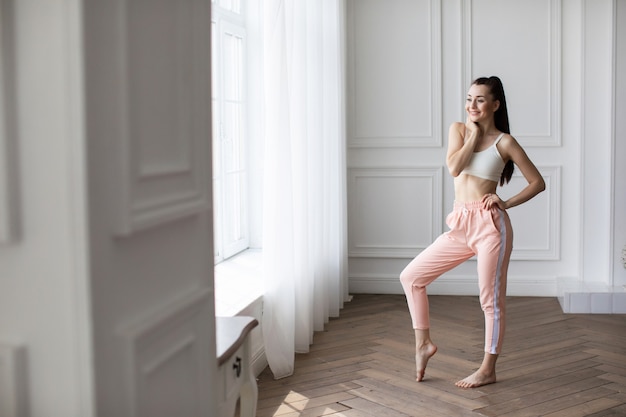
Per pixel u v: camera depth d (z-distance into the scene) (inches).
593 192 241.8
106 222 51.5
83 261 49.4
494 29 246.1
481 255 158.2
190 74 65.1
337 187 221.5
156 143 58.5
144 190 56.3
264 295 165.0
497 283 158.9
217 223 200.1
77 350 50.1
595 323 215.6
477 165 158.9
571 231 247.6
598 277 243.3
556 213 247.0
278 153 163.3
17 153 50.1
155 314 59.4
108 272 52.1
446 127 250.2
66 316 50.1
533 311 230.1
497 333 159.9
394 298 249.0
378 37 250.5
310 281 194.7
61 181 49.3
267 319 164.4
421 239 253.6
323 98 211.3
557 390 157.4
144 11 56.3
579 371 170.7
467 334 202.8
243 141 217.3
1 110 49.4
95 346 50.4
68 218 49.3
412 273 163.2
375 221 255.1
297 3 179.3
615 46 235.1
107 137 51.2
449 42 248.5
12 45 49.6
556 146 245.1
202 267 69.2
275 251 163.9
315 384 161.3
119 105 52.4
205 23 68.5
